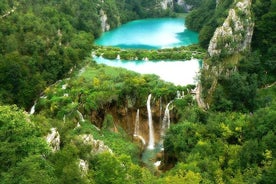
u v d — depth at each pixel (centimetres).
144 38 14800
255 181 4141
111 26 16938
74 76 9500
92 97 7856
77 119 7394
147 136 8044
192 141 6231
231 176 4562
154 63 10912
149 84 8394
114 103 8056
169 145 6450
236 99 7525
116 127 7681
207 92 7781
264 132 5494
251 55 8450
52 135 4294
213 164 4866
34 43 9525
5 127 3491
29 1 12312
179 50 12188
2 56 8519
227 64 8088
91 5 16038
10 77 8125
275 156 4681
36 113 7888
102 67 10238
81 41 11862
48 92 8469
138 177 4078
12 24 9881
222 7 12362
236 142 5988
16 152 3384
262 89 8181
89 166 4178
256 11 8931
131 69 10269
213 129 6256
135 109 8162
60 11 13888
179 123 7019
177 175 4216
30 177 3050
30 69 8838
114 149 6419
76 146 4462
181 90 8288
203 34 12406
